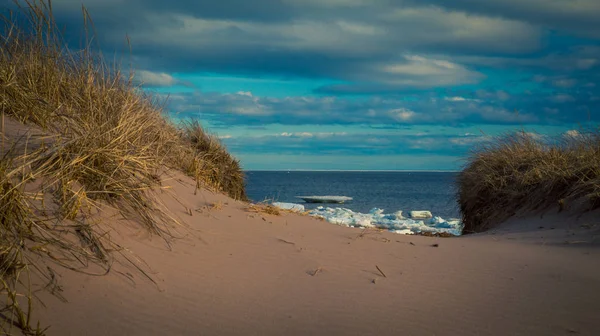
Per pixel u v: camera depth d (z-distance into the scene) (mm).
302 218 5605
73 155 3811
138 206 3939
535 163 8375
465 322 2793
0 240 2711
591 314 2934
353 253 4152
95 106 4688
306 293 3170
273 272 3535
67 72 5117
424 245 4703
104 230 3475
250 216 5086
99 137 4086
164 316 2691
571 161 7922
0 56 4699
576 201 7012
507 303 3104
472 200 9188
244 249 3971
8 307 2426
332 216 14938
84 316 2557
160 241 3732
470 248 4684
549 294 3283
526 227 6840
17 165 3465
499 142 9430
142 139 5227
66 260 2982
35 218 3131
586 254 4508
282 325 2680
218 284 3219
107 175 3904
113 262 3174
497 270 3855
